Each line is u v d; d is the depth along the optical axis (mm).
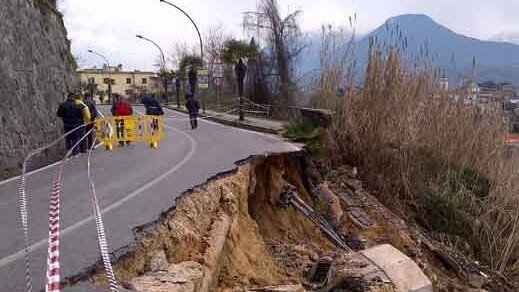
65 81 22766
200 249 7426
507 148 16172
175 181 10320
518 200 14188
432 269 11711
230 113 36250
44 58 19625
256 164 12547
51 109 19016
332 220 12391
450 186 14734
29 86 16812
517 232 13148
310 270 9789
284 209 12242
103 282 5609
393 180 14117
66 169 13039
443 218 13602
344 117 14977
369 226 12352
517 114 16766
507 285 11906
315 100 17062
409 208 13797
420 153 15164
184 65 52031
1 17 15500
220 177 10570
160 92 75750
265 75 37000
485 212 14125
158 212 7867
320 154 14398
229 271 7820
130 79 117062
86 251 6270
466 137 15742
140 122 17859
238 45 36031
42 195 9828
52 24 22344
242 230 9695
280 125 24188
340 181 13789
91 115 17578
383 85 14695
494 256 12938
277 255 10281
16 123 14648
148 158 14594
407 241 12039
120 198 9055
